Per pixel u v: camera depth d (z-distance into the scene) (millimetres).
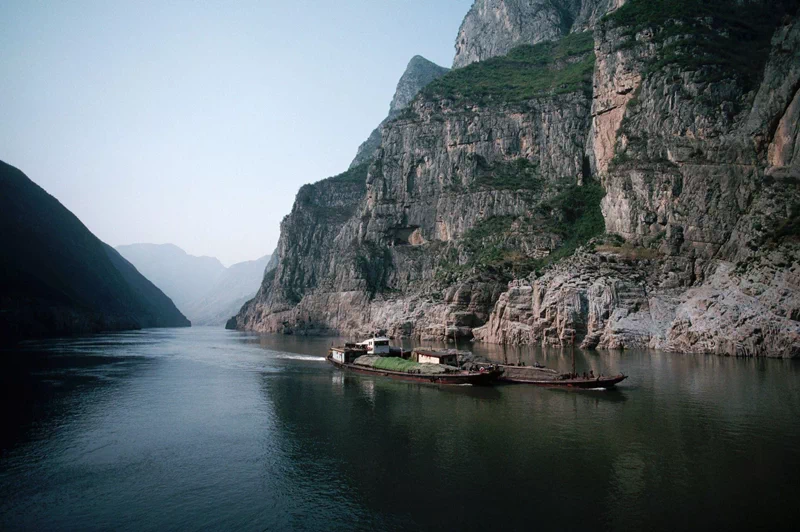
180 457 37250
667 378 62406
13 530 26969
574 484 30625
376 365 75750
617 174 114062
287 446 39125
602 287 101000
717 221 98875
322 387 63812
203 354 108500
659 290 99062
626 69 126562
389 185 192625
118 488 31938
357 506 28625
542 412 47531
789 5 124062
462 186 172375
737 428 40719
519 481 31266
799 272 80688
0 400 56969
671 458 34438
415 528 26016
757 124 98812
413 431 42219
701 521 25938
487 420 45062
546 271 115625
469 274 135125
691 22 122125
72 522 27734
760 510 26891
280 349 122312
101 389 63562
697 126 106875
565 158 155000
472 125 177375
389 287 179375
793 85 94688
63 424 46594
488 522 26328
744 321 82562
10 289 168625
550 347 102250
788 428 40406
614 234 112562
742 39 119750
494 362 74062
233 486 31859
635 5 136500
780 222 89188
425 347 107812
